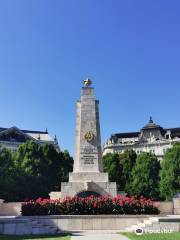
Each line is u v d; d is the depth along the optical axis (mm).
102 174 26516
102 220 19438
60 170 61594
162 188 59688
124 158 70125
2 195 49219
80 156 27281
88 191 25656
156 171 65500
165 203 24750
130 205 20438
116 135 117938
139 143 110188
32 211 20047
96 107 28969
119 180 68250
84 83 29328
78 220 19344
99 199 20766
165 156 64062
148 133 111188
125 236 15547
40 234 16984
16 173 53625
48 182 58688
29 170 57375
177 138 104125
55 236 15945
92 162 27125
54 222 19219
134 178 66062
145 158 66312
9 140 99125
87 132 27828
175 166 59250
